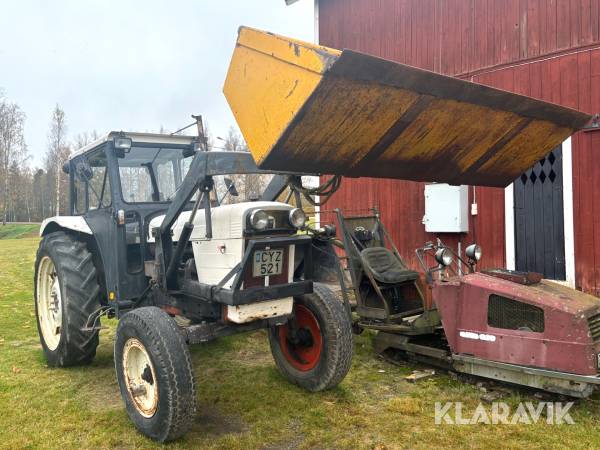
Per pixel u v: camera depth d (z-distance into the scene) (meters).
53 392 3.51
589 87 5.65
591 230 5.61
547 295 3.12
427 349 3.80
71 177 4.60
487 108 2.86
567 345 2.93
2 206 38.72
